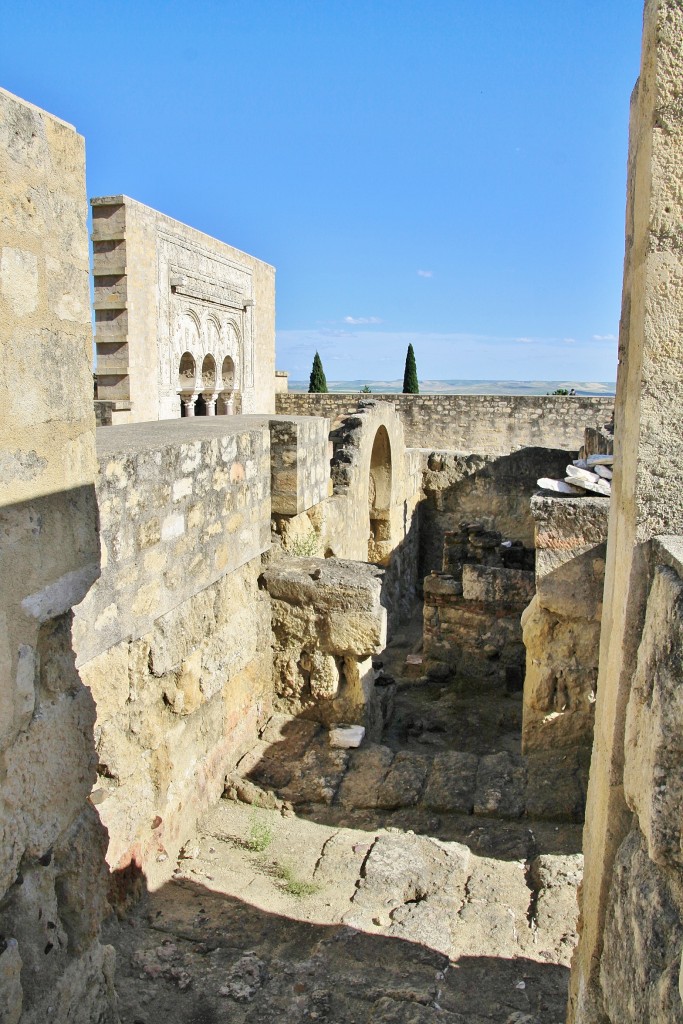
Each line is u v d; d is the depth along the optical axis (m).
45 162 2.13
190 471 4.30
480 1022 3.04
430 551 14.30
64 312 2.24
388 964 3.39
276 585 5.46
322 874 4.10
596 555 4.78
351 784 4.87
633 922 1.80
